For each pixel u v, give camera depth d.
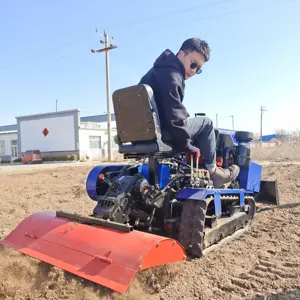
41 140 36.38
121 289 2.73
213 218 4.24
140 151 3.74
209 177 4.32
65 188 10.38
